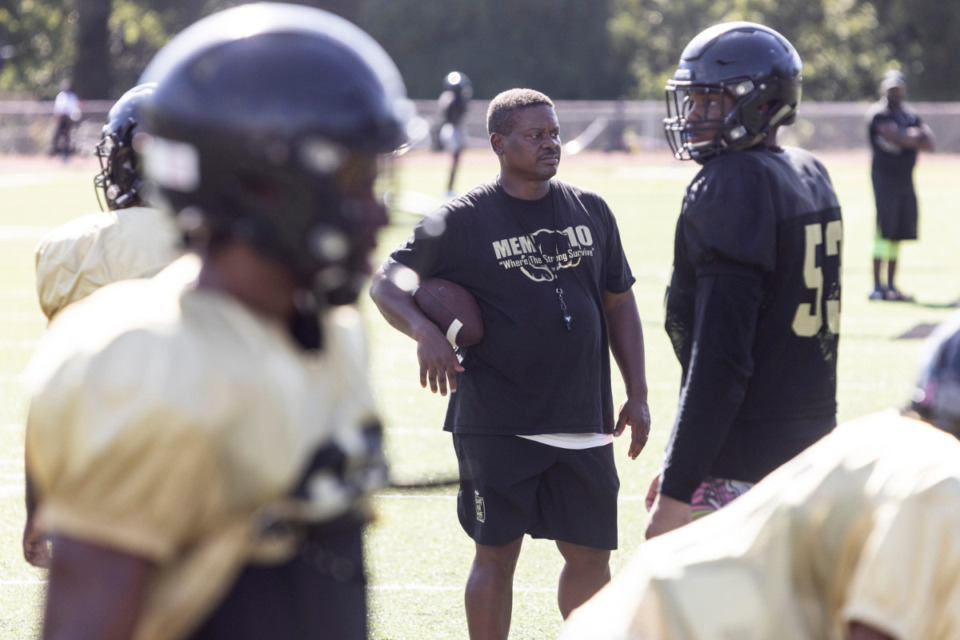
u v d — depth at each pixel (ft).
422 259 43.19
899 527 18.70
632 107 435.12
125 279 36.06
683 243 36.06
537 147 42.68
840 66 566.36
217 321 17.62
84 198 270.46
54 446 16.75
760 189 34.45
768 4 565.94
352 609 20.34
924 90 581.94
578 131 435.53
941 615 18.45
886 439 19.93
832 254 36.45
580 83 558.56
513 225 43.24
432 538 62.39
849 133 420.77
